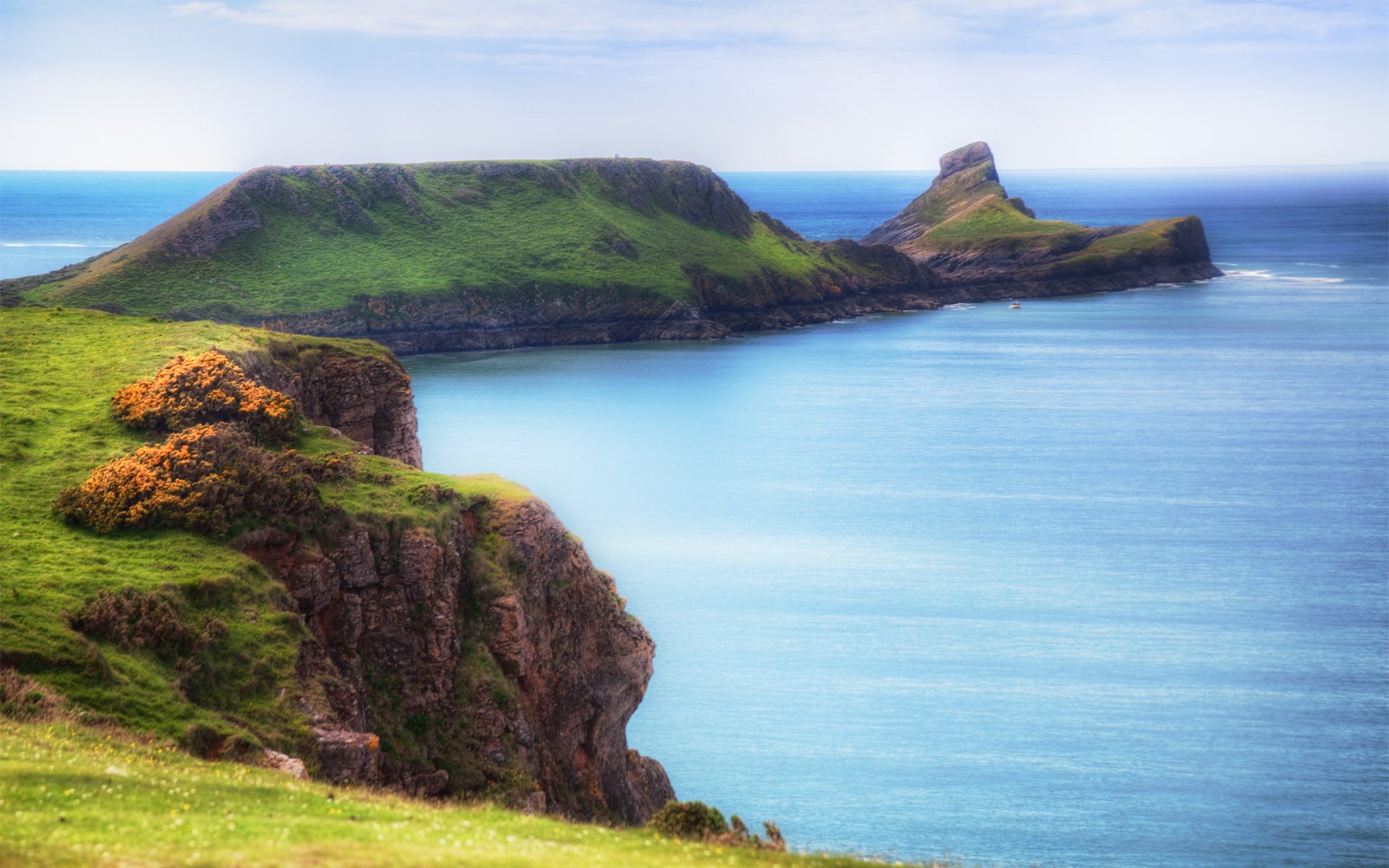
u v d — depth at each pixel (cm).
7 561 3828
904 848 5419
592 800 4997
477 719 4481
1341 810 5812
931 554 10231
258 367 6644
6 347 6538
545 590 5156
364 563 4600
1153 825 5669
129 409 5334
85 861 1688
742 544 10456
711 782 6138
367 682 4438
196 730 3269
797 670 7644
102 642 3516
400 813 2316
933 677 7519
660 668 7681
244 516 4509
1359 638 8206
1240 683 7412
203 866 1736
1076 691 7312
